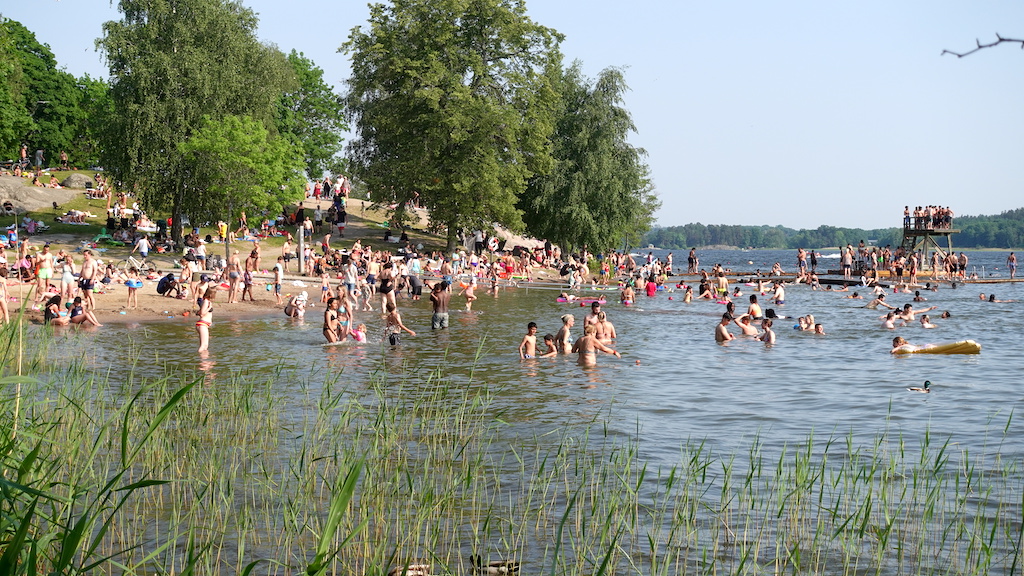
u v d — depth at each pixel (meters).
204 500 9.79
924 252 70.62
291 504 9.66
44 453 9.78
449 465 11.39
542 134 60.94
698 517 9.62
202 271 43.12
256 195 50.56
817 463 12.03
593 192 66.00
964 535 9.04
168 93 50.38
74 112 83.69
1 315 25.06
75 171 76.38
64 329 27.25
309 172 88.81
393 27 59.84
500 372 20.52
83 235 53.44
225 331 28.14
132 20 51.84
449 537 8.93
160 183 51.03
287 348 24.17
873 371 21.28
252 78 54.91
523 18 61.28
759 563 8.32
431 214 59.88
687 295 45.28
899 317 34.75
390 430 12.70
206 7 52.03
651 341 27.84
